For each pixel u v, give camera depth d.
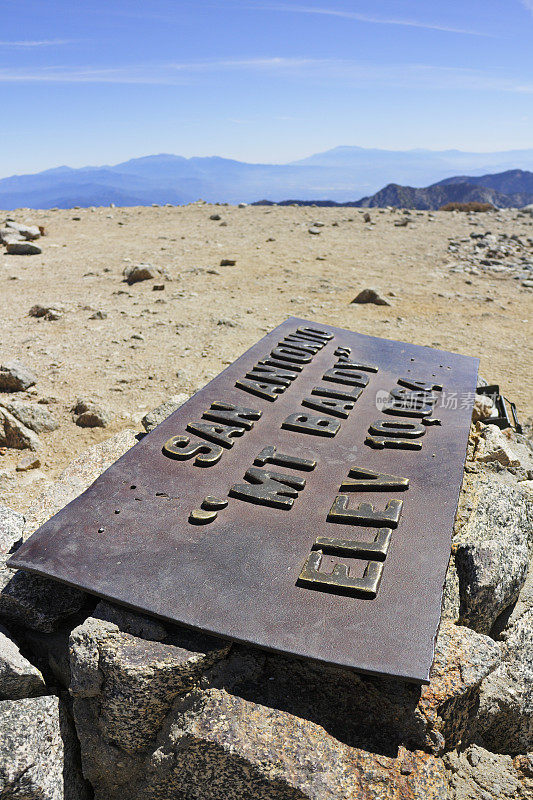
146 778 0.51
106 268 2.46
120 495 0.64
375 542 0.58
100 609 0.55
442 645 0.57
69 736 0.56
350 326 1.86
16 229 3.19
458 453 0.73
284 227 3.71
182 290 2.15
